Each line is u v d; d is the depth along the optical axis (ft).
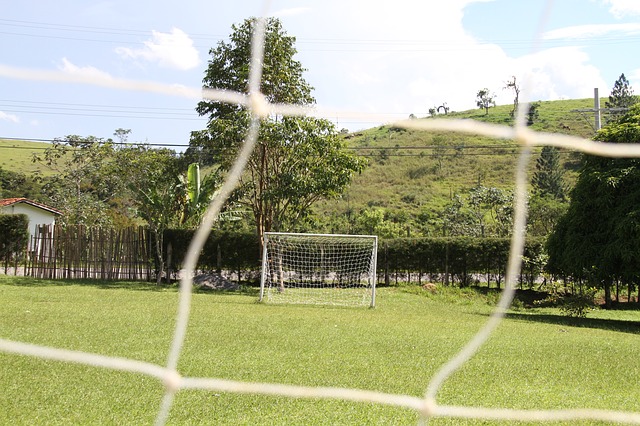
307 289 70.59
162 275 74.33
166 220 74.69
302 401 19.33
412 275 79.77
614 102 216.74
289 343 29.89
